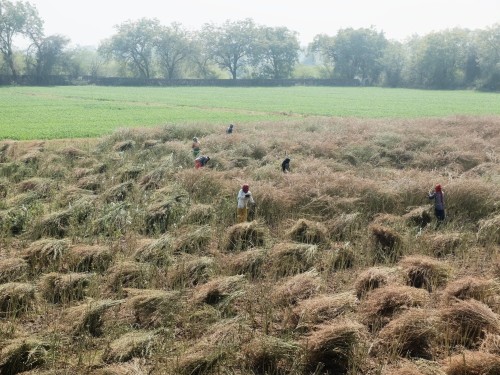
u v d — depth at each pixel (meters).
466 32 140.75
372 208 17.64
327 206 16.92
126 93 98.88
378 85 157.00
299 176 19.55
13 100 75.38
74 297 11.44
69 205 17.00
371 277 11.56
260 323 10.41
